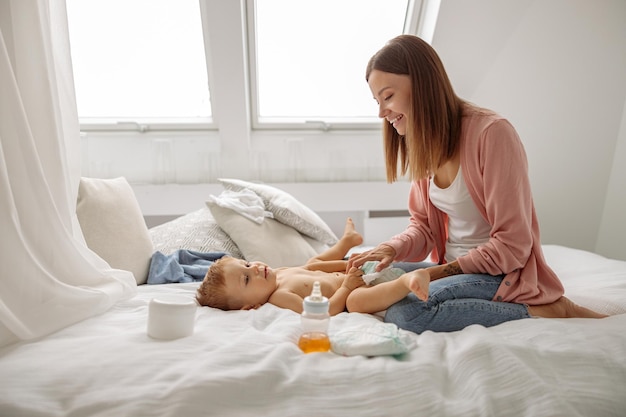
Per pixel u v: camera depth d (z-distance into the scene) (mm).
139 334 1209
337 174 3051
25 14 1341
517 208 1438
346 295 1553
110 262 1808
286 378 1000
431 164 1529
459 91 2881
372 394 969
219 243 2199
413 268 1708
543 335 1213
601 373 1050
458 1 2500
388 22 3012
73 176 1552
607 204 3064
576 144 2957
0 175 1188
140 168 2914
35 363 1037
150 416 896
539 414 924
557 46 2662
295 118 3145
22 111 1263
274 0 2887
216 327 1275
